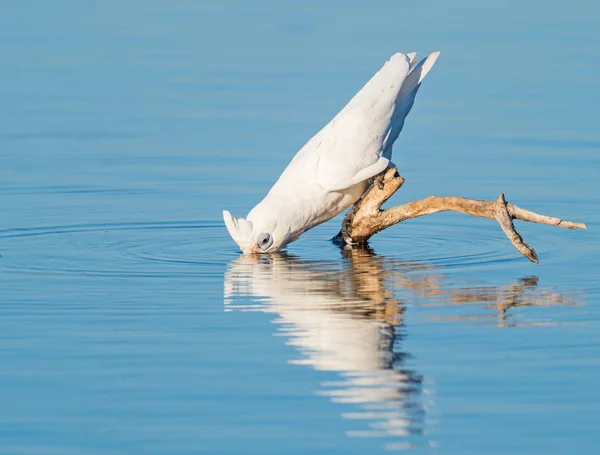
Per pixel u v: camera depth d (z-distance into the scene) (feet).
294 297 44.96
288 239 52.85
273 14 115.44
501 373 36.40
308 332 40.60
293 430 32.63
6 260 50.90
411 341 39.47
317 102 81.61
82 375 36.47
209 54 98.22
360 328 40.91
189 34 106.52
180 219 58.65
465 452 31.32
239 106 81.82
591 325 40.91
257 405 34.22
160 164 69.21
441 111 81.10
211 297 45.03
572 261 50.16
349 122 52.49
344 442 31.94
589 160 68.28
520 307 43.19
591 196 61.16
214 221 58.39
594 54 95.50
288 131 75.41
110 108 82.58
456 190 63.00
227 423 33.01
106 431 32.53
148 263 50.57
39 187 64.34
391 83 53.78
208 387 35.47
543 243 53.67
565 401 34.32
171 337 40.06
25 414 33.65
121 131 76.74
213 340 39.75
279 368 37.09
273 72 91.20
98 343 39.45
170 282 47.34
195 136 75.20
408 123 78.43
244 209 60.39
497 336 39.83
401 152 71.67
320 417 33.42
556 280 47.03
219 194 63.10
